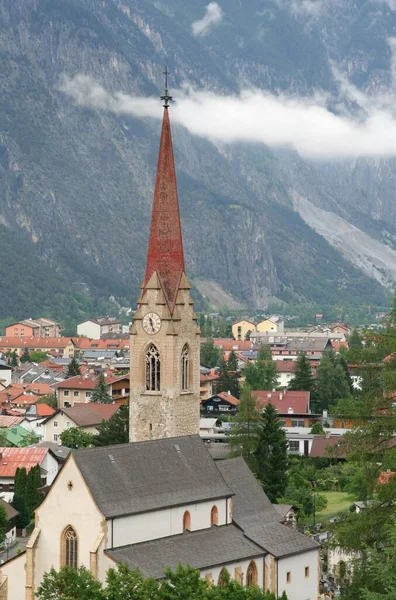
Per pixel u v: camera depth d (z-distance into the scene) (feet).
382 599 327.26
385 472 452.76
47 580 396.37
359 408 428.97
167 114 587.68
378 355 440.86
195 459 516.73
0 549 618.44
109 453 481.05
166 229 582.76
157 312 576.61
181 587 377.09
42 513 470.39
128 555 460.96
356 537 403.34
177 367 577.84
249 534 517.14
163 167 586.86
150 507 476.13
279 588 512.63
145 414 580.71
